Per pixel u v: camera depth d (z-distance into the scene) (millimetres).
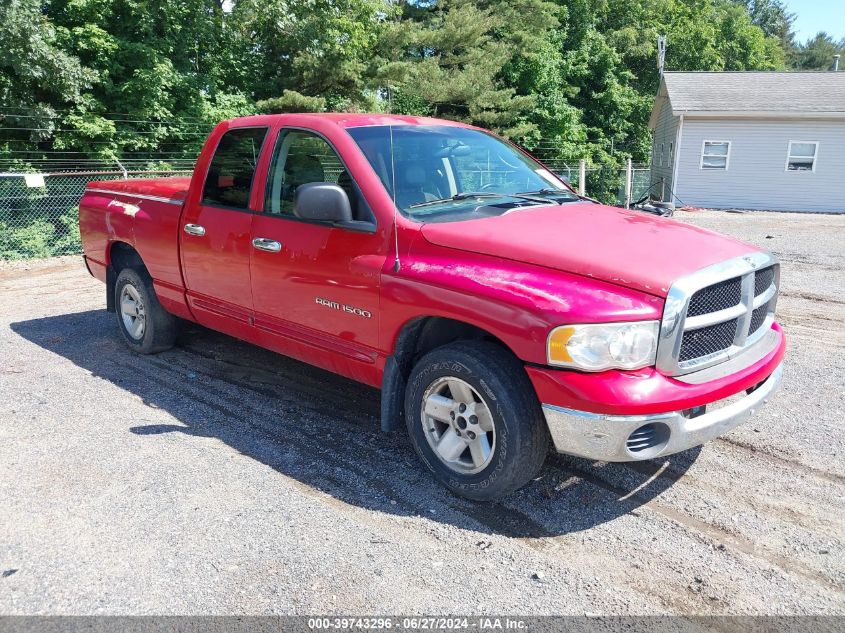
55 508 3398
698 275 3049
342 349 3971
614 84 33344
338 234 3834
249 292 4484
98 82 15117
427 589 2809
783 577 2885
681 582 2859
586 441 2994
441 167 4113
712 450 4059
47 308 7762
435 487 3660
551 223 3609
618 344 2916
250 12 17484
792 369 5484
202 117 16672
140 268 5672
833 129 21609
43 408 4707
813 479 3691
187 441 4195
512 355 3252
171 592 2773
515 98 25078
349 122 4141
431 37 23141
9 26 12500
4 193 12875
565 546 3123
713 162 22875
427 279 3393
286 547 3090
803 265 10328
